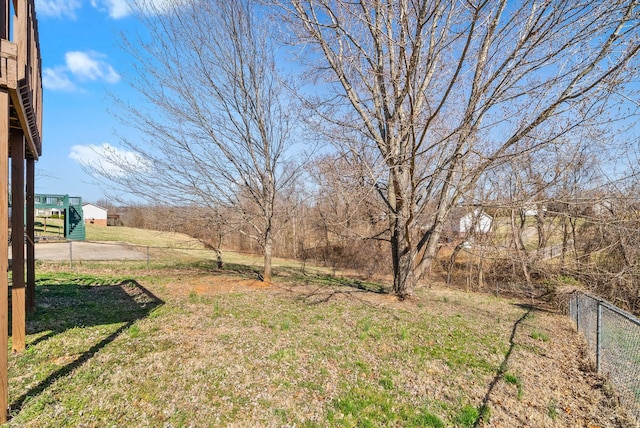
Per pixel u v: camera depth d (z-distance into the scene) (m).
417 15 5.53
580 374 4.86
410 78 6.24
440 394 3.92
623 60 5.22
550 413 3.63
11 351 4.46
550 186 8.28
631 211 9.69
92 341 4.95
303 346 5.13
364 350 5.16
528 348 5.83
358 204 7.55
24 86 3.51
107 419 3.07
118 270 12.35
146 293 8.61
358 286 12.05
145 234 27.94
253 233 12.80
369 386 4.01
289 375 4.15
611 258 11.41
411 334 6.14
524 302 11.12
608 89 5.26
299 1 7.55
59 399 3.34
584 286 10.89
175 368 4.15
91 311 6.65
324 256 20.45
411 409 3.54
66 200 23.30
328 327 6.22
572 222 13.13
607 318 5.37
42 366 4.04
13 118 4.09
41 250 17.22
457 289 13.45
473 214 12.33
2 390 2.94
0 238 3.00
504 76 6.30
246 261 19.25
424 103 7.11
